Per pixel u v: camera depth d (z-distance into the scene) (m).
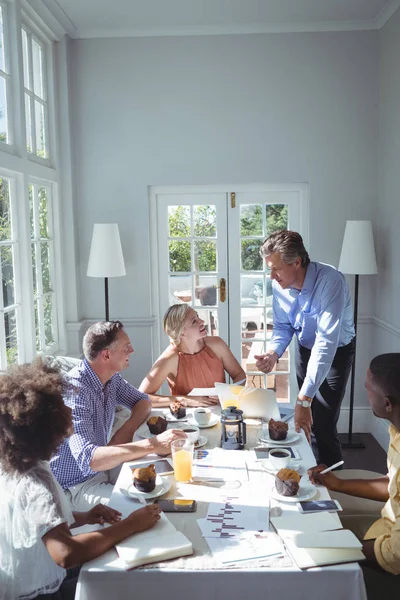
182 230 4.16
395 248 3.55
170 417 2.34
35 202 3.48
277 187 4.07
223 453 1.93
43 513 1.35
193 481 1.70
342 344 2.86
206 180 4.00
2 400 1.40
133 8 3.54
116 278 4.11
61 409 1.44
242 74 3.92
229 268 4.18
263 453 1.92
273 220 4.11
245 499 1.58
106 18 3.70
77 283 4.03
